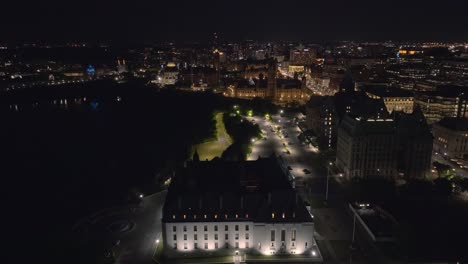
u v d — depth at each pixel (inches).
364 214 7308.1
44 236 6899.6
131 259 6043.3
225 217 6087.6
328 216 7337.6
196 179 7071.9
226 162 7839.6
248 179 6801.2
